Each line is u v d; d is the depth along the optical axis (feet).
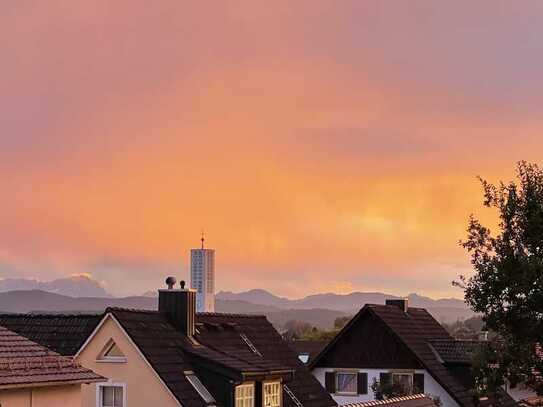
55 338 149.28
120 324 142.72
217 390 144.87
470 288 134.62
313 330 519.60
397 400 150.30
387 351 217.56
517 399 213.87
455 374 217.15
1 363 98.84
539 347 132.05
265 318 188.44
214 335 164.86
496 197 136.56
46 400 102.58
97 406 142.20
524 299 130.11
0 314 159.84
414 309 242.58
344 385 221.25
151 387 139.95
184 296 156.46
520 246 133.80
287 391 168.14
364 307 219.82
